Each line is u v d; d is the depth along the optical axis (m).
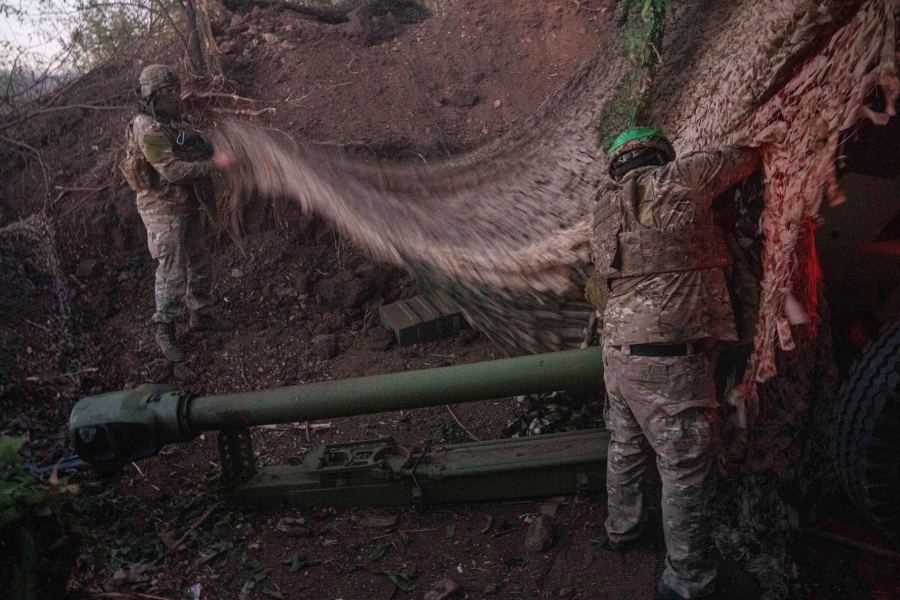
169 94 4.47
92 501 3.30
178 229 4.50
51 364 4.34
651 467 2.96
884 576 2.72
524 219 4.29
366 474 3.29
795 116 2.43
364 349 4.75
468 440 3.80
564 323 3.67
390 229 4.70
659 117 4.07
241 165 5.26
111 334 4.91
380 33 6.64
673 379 2.48
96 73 6.33
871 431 2.49
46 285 4.97
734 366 2.88
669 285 2.48
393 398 2.99
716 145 2.89
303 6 6.96
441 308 4.84
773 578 2.69
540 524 3.06
